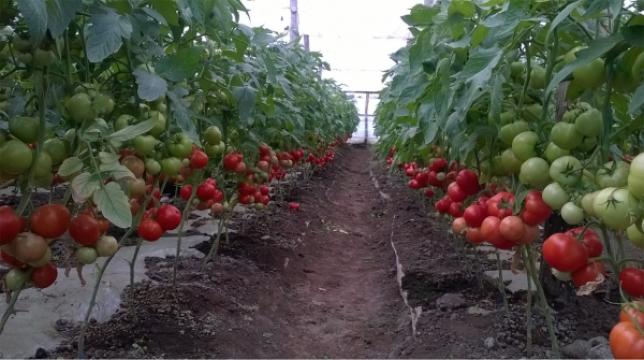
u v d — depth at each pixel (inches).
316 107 303.0
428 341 111.3
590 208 57.9
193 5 79.7
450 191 97.5
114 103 80.9
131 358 92.3
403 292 152.1
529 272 95.6
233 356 104.7
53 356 89.3
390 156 361.7
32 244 56.6
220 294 132.2
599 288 127.8
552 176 62.7
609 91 59.9
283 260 190.9
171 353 98.3
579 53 55.4
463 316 121.3
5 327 95.2
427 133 95.6
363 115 981.2
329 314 159.9
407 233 231.5
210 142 113.6
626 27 53.5
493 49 70.1
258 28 118.7
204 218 213.5
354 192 439.5
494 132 85.7
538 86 82.5
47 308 105.7
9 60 72.4
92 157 59.6
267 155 171.2
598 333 104.9
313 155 354.9
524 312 115.6
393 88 110.6
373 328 144.2
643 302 54.2
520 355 98.7
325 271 205.0
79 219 63.8
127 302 114.7
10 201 184.4
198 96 114.0
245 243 189.9
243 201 162.1
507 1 68.4
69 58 67.4
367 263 218.4
